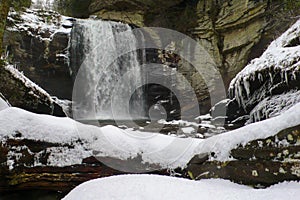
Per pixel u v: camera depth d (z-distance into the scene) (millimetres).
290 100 5500
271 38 10375
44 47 11102
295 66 5453
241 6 10773
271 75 6047
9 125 2586
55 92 11375
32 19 11188
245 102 6961
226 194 1570
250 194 1549
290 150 1672
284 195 1456
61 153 2652
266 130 1843
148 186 1628
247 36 10883
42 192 2682
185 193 1568
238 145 1984
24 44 10680
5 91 5285
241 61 11195
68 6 13289
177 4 11969
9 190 2594
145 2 11961
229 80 11508
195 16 11875
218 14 11398
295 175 1628
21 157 2566
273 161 1742
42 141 2633
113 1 12195
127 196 1548
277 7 9875
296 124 1681
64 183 2662
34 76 10984
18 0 6320
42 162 2619
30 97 5664
